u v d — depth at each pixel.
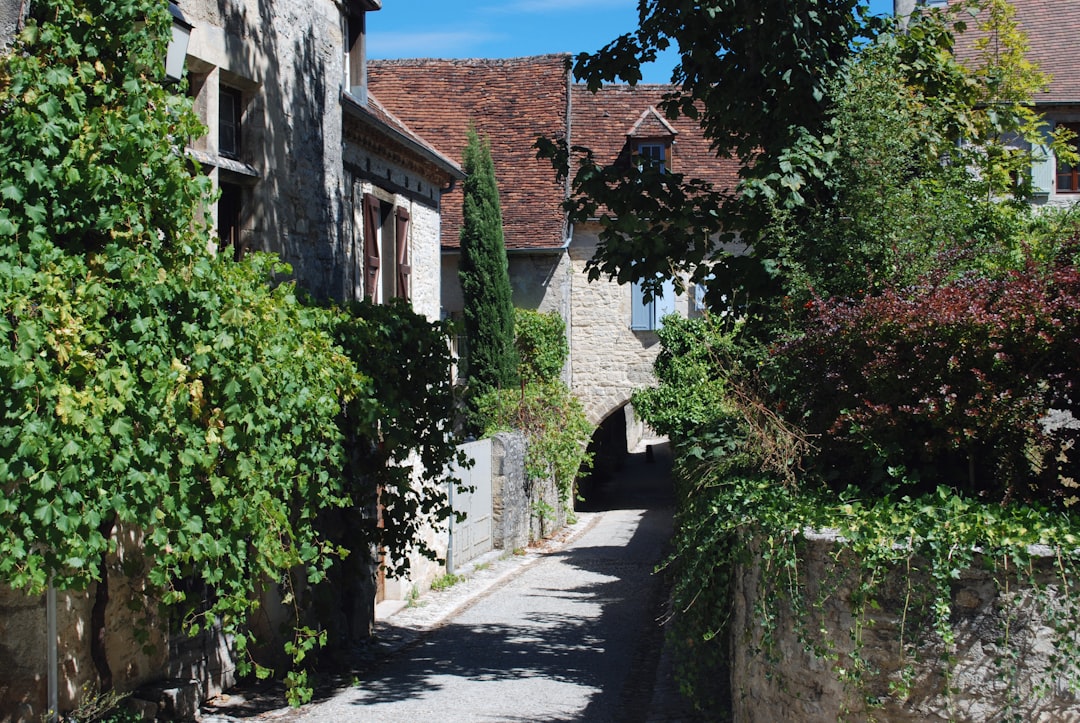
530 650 10.73
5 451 4.95
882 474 6.32
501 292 22.69
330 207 11.32
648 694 8.65
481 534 18.55
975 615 5.00
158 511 5.76
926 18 10.34
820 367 6.93
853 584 5.28
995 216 9.89
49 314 5.18
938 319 5.90
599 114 27.56
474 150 22.80
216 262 6.45
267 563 7.04
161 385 5.71
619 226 9.13
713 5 8.73
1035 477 6.26
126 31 6.25
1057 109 19.27
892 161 8.55
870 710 5.18
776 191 8.56
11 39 6.04
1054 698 4.84
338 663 9.96
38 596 6.62
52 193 5.71
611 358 26.41
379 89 28.62
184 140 6.57
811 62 8.70
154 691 7.62
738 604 6.64
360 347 8.63
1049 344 5.77
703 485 8.05
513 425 21.78
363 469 9.52
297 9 10.55
